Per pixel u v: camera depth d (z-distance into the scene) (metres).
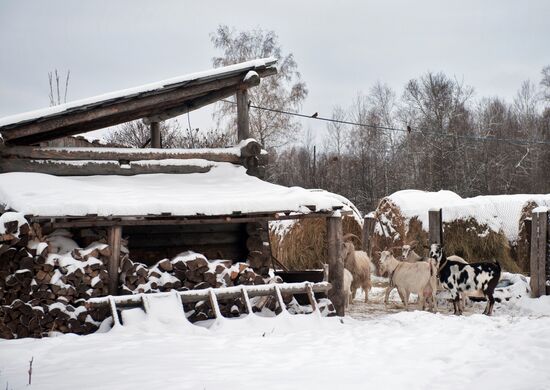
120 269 10.03
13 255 9.23
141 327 9.23
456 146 41.88
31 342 8.49
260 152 12.76
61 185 10.51
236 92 12.85
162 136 27.19
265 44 34.22
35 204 9.32
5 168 11.07
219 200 10.38
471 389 6.17
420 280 12.43
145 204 9.80
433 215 14.60
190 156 12.37
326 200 11.20
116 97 11.23
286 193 11.14
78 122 11.16
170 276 10.31
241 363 7.27
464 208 17.97
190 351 7.89
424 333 9.16
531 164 43.38
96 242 10.16
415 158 43.97
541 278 12.76
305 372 6.85
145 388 6.09
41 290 9.34
